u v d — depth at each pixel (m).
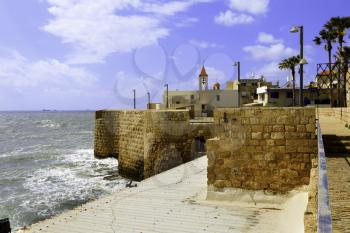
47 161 43.00
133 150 31.06
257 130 13.46
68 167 37.75
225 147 13.86
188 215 12.29
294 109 13.03
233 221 11.45
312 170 10.52
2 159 45.88
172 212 12.67
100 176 32.62
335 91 45.62
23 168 38.34
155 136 26.17
